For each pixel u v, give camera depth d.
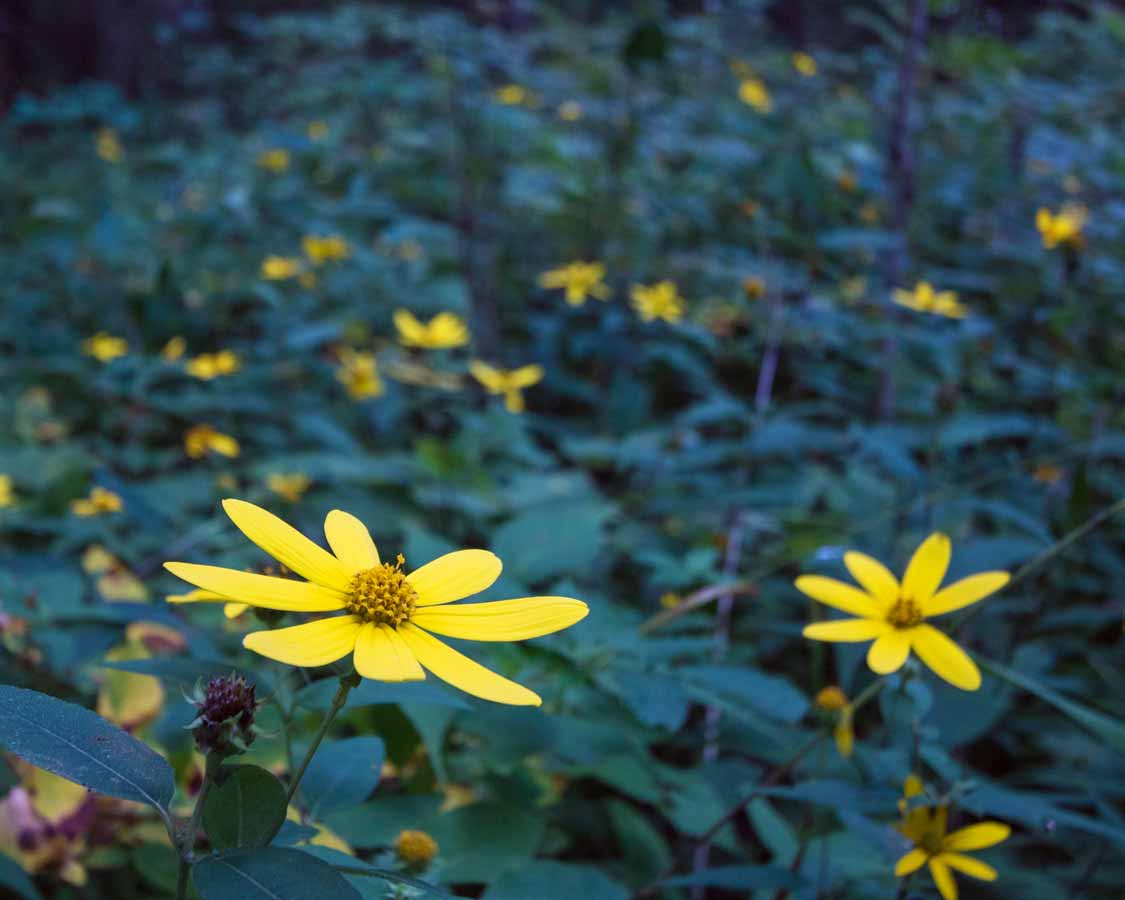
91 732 0.25
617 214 1.18
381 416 0.82
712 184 1.24
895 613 0.35
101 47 2.07
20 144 1.62
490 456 0.74
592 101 1.45
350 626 0.26
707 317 0.93
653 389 0.93
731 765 0.46
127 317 1.03
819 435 0.65
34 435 0.79
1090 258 0.96
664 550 0.64
